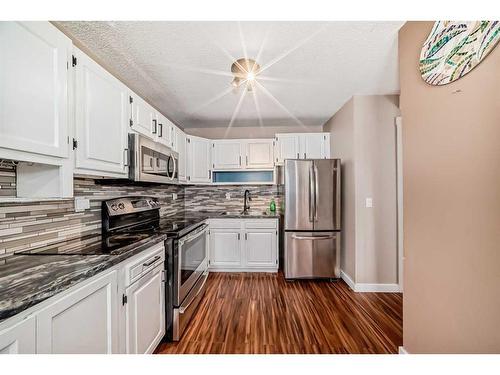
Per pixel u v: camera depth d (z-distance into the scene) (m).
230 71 2.22
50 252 1.34
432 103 1.36
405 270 1.63
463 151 1.16
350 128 2.96
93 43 1.77
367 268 2.87
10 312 0.73
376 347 1.82
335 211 3.21
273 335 1.98
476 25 1.08
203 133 4.26
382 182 2.86
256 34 1.69
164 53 1.92
